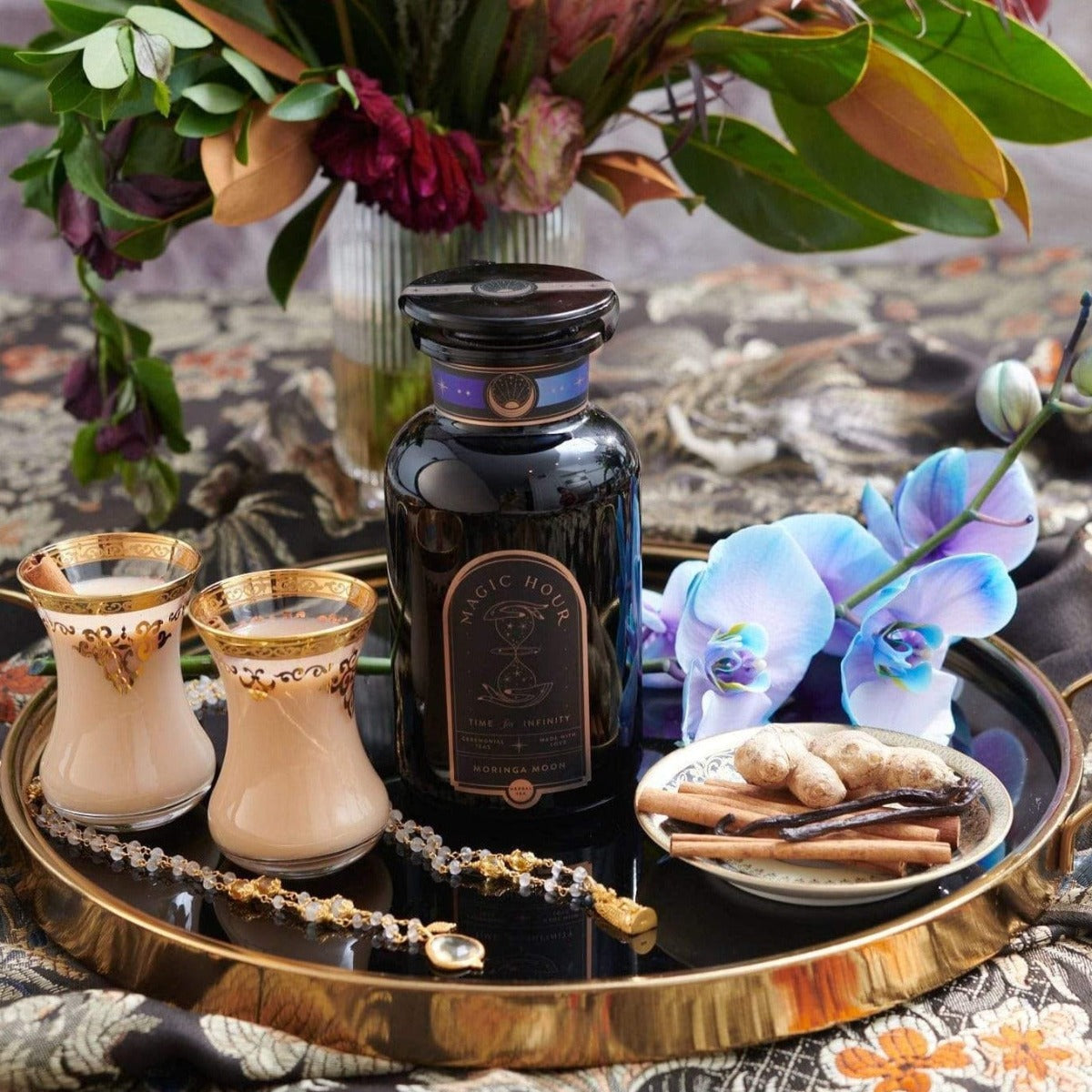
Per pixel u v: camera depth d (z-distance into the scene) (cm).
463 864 85
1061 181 177
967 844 83
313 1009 78
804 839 82
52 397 133
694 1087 77
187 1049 77
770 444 122
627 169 103
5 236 171
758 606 92
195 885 84
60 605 84
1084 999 81
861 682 93
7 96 101
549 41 98
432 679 86
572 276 87
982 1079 77
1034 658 102
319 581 85
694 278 160
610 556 85
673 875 84
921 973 79
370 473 112
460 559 84
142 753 86
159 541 89
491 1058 77
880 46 95
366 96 95
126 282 173
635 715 89
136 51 89
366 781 85
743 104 168
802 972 78
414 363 108
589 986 77
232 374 136
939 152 98
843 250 110
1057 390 90
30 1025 78
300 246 102
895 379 129
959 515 93
